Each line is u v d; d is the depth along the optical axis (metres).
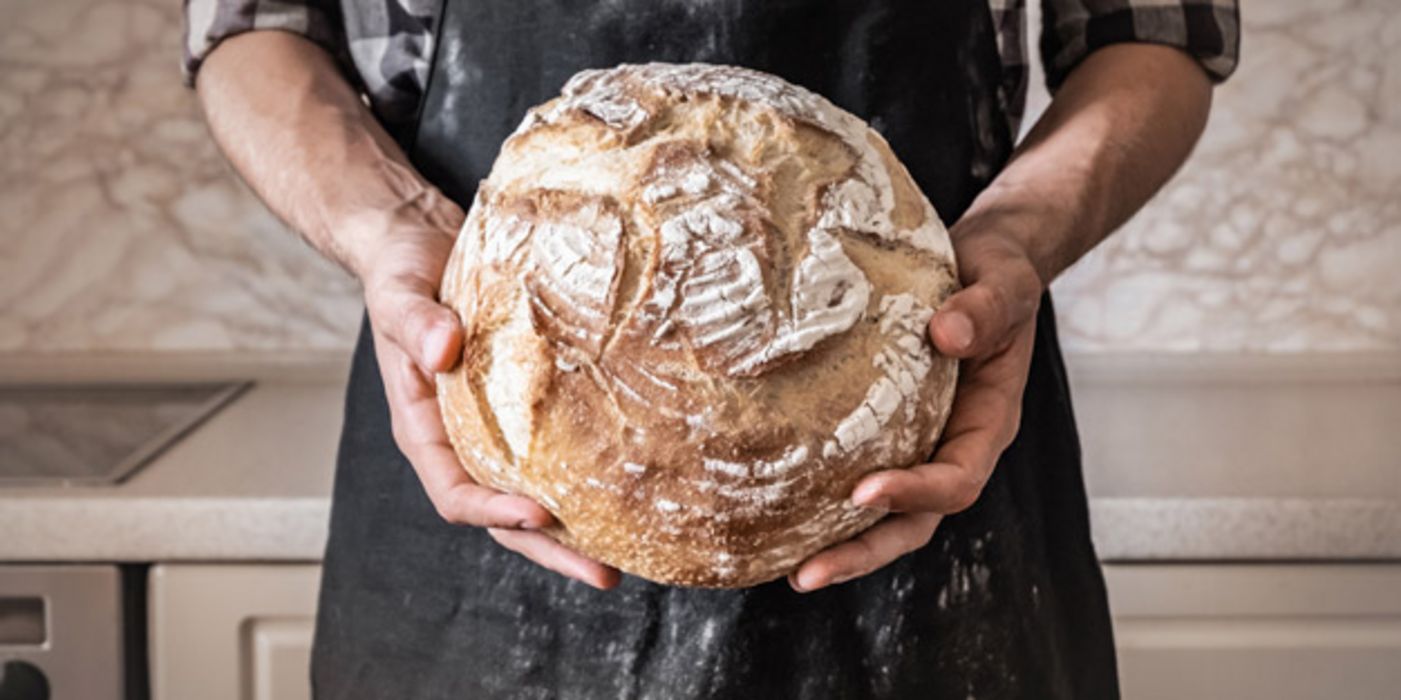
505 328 0.86
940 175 1.04
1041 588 1.06
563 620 1.03
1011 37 1.11
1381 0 1.79
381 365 0.97
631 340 0.84
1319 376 1.80
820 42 1.02
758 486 0.83
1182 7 1.11
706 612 1.01
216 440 1.59
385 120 1.13
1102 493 1.43
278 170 1.03
